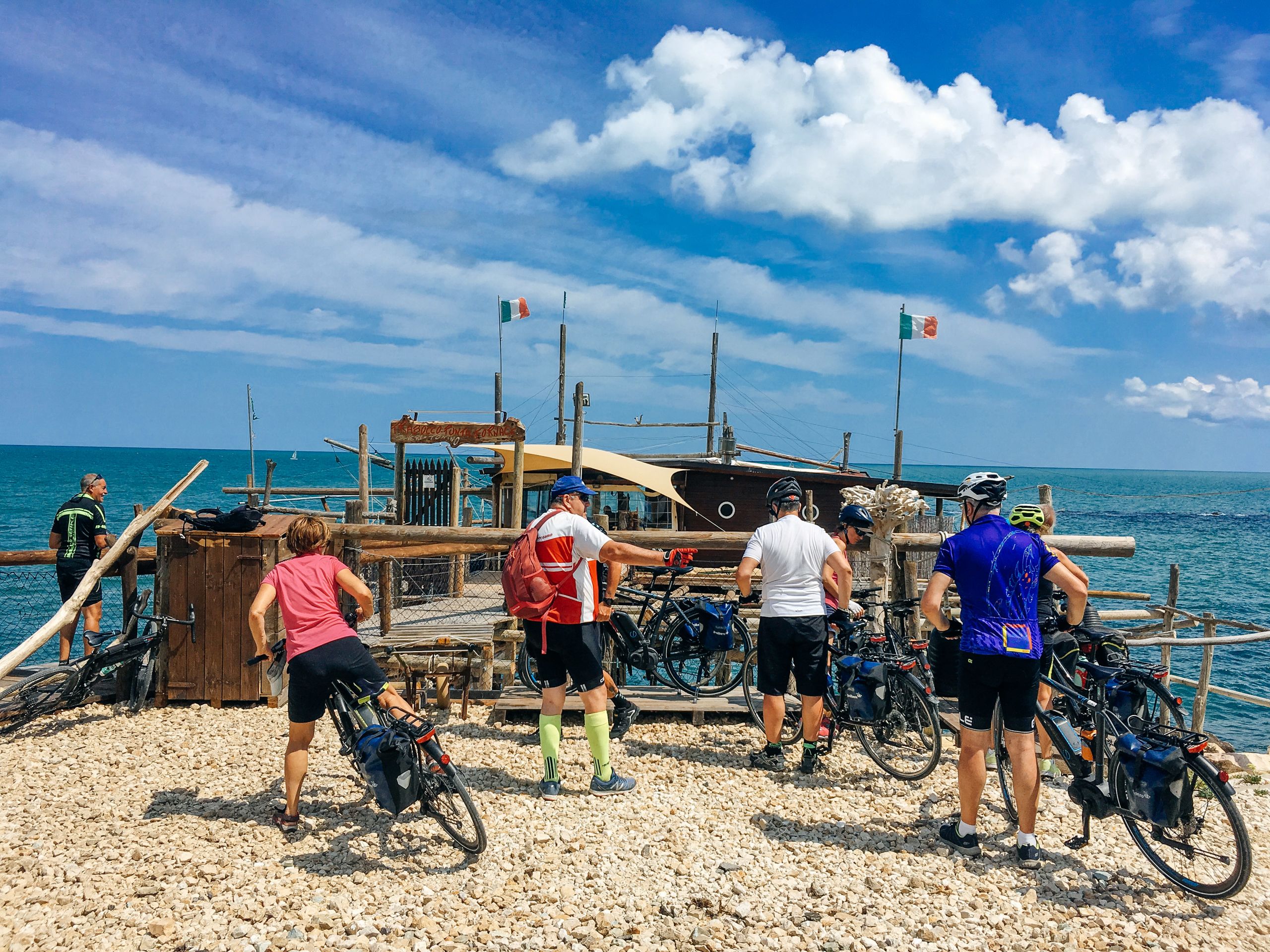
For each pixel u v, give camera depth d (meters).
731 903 3.92
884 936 3.65
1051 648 5.26
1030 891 4.07
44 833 4.61
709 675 7.42
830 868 4.30
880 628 6.79
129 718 6.63
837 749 6.23
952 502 20.89
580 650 5.20
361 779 5.31
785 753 6.14
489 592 12.02
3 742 6.15
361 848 4.44
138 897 3.87
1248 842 3.82
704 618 7.09
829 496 17.47
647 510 17.34
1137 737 4.29
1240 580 34.91
